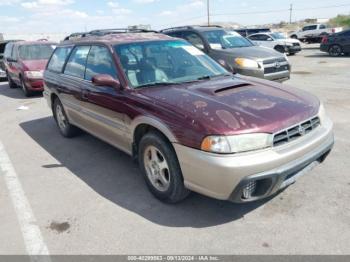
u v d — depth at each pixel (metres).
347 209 3.17
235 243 2.82
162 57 4.27
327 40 18.00
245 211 3.26
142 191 3.83
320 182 3.69
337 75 11.16
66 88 5.21
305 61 16.20
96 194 3.82
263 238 2.86
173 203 3.47
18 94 11.09
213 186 2.83
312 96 3.69
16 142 5.97
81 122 5.11
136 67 4.00
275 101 3.27
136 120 3.52
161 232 3.04
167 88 3.69
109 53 4.16
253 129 2.79
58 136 6.16
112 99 3.94
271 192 2.91
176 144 3.02
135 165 4.58
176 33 9.47
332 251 2.65
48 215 3.44
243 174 2.72
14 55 11.34
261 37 20.69
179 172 3.18
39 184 4.18
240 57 7.83
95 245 2.92
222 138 2.74
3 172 4.62
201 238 2.92
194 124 2.89
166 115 3.15
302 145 2.99
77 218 3.35
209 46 8.56
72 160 4.91
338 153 4.42
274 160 2.78
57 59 5.96
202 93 3.44
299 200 3.37
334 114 6.25
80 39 5.38
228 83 3.79
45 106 8.88
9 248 2.96
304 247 2.71
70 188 4.01
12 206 3.67
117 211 3.43
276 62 7.93
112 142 4.32
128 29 6.13
